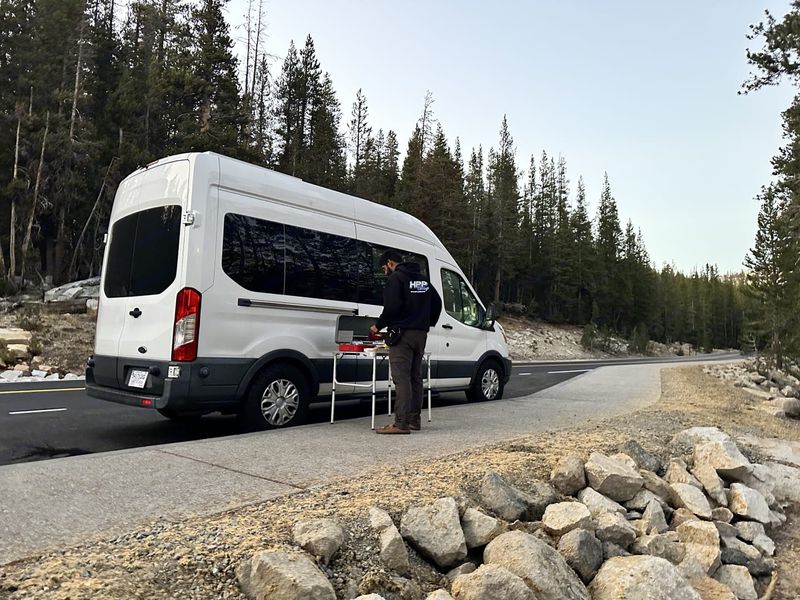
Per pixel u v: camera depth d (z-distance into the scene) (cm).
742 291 3650
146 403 573
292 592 238
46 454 556
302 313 671
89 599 215
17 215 3078
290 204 679
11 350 1438
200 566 256
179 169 605
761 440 762
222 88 2867
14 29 3247
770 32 1608
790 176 2119
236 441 539
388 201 4381
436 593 270
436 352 863
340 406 910
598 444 564
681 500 475
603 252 7019
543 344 4562
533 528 369
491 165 6075
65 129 2992
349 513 332
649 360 4847
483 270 5728
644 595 296
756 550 442
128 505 341
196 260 575
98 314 671
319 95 4197
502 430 655
